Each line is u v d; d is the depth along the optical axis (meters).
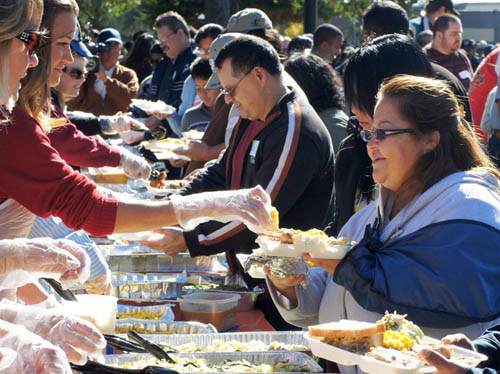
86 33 6.34
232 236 3.48
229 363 2.56
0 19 1.90
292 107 3.63
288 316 2.72
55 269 1.85
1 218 2.20
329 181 3.70
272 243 2.46
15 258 1.82
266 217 2.40
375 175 2.37
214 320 3.34
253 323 3.53
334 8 28.66
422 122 2.29
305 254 2.43
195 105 7.48
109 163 4.01
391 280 2.15
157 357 2.56
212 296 3.55
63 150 3.84
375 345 1.92
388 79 2.50
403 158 2.31
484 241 2.11
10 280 1.87
